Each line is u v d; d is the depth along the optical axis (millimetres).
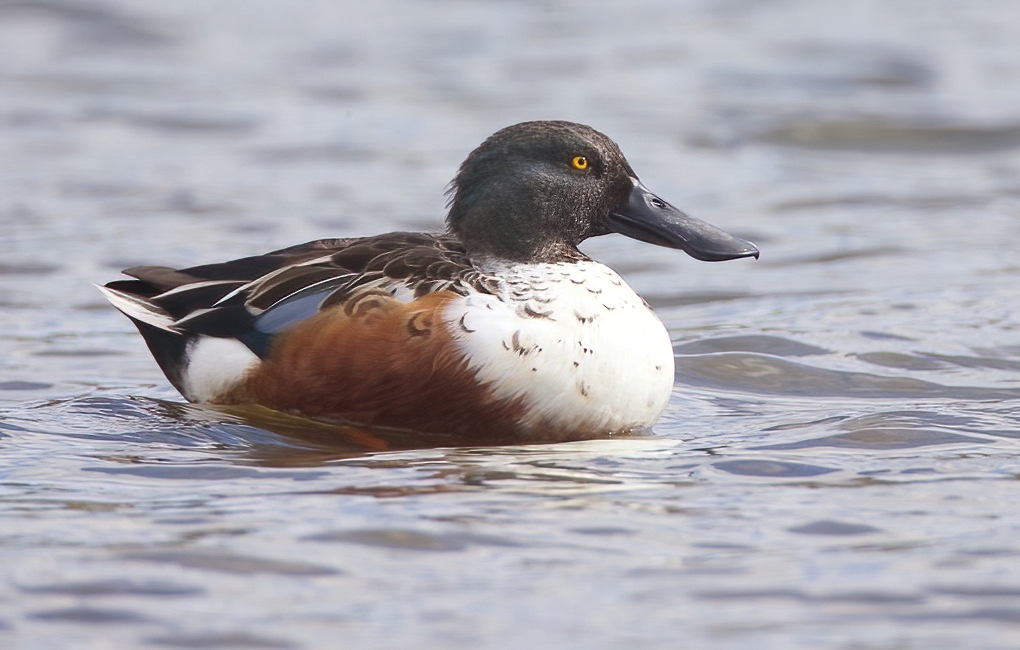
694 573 7422
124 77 28609
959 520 8211
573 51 31344
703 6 36344
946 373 12484
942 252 17750
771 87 28094
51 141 23719
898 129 24891
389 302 10359
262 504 8500
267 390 10711
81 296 15555
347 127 25188
